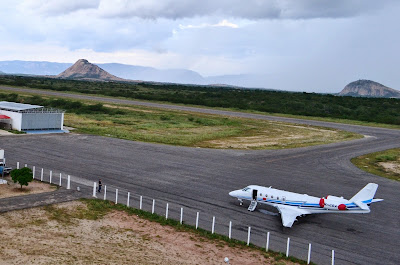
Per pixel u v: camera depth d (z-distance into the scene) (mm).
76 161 49500
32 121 71125
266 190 34656
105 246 24750
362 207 29938
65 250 23359
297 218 33438
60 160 49375
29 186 36781
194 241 26969
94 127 81875
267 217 33031
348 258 25781
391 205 38719
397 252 27297
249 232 27141
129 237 26781
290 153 65188
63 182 39344
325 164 57844
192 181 43281
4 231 25328
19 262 20953
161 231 28391
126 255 23578
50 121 73875
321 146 73562
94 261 22172
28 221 27672
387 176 52031
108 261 22375
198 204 35312
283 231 29969
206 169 49844
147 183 41312
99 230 27547
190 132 84250
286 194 33625
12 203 31125
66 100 125938
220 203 36031
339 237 29531
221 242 27125
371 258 26016
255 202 34969
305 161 59188
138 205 33938
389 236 30359
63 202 32750
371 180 49031
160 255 24094
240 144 72188
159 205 34312
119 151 58250
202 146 68000
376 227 32250
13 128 70875
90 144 62438
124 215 31172
